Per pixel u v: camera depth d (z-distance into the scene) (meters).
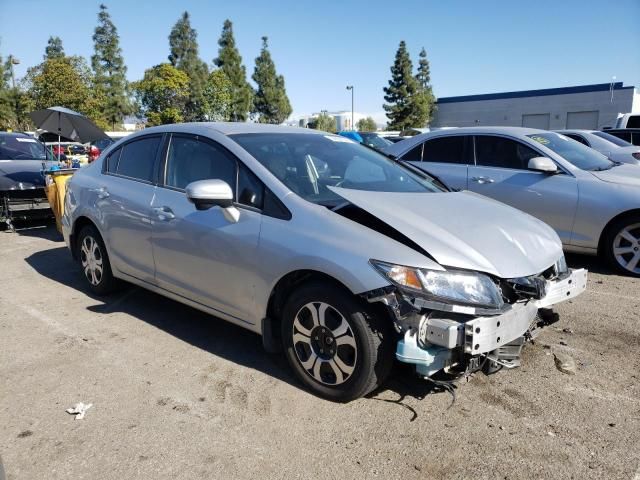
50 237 8.11
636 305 4.82
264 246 3.28
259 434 2.88
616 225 5.75
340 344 3.05
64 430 2.92
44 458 2.68
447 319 2.79
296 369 3.32
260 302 3.38
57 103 44.25
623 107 42.41
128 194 4.44
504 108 49.44
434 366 2.86
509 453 2.71
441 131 7.25
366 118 70.88
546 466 2.61
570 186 5.94
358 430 2.90
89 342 4.08
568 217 5.93
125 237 4.45
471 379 3.45
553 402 3.18
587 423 2.96
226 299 3.62
